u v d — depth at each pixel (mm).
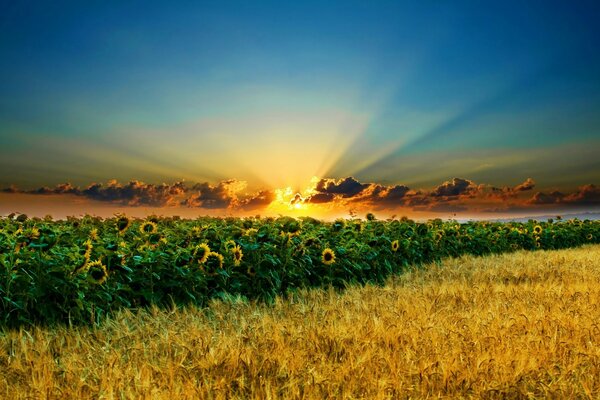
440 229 17000
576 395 4496
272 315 6895
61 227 11148
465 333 5781
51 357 4965
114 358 4883
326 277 10156
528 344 5453
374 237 12406
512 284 9852
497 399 4426
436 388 4543
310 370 4562
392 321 6234
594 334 5996
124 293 7695
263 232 9586
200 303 8008
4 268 6781
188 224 12867
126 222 9312
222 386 4375
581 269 12484
